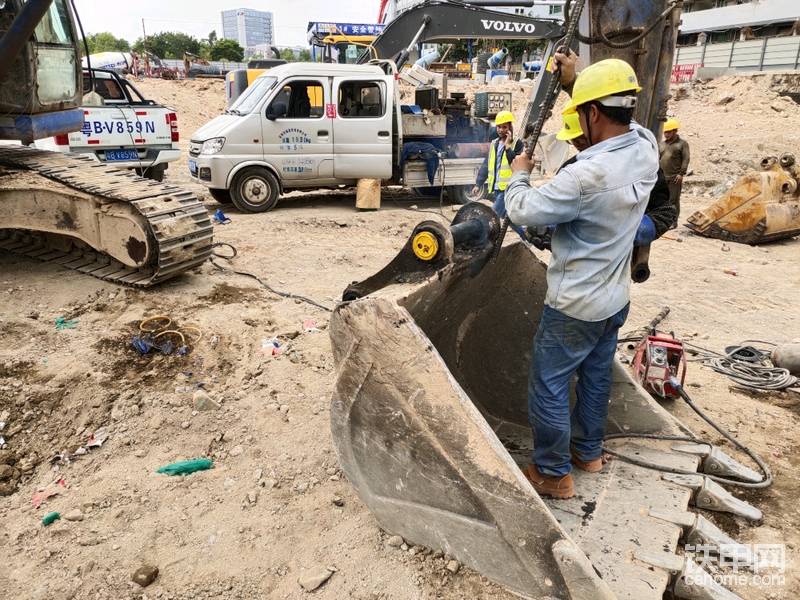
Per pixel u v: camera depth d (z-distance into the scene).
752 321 6.39
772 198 9.44
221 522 3.29
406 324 2.66
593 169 2.59
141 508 3.38
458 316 3.72
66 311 5.43
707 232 9.95
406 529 3.04
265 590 2.89
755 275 7.98
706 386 4.90
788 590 2.89
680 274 7.94
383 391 2.81
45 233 6.80
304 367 4.80
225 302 5.91
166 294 5.93
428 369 2.66
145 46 66.88
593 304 2.79
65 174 6.16
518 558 2.64
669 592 2.79
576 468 3.44
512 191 2.79
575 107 2.79
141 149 11.50
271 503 3.44
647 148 2.77
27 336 4.90
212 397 4.33
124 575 2.96
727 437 3.95
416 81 12.87
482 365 4.14
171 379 4.52
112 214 5.82
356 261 7.71
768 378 4.91
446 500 2.79
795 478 3.73
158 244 5.66
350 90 10.65
